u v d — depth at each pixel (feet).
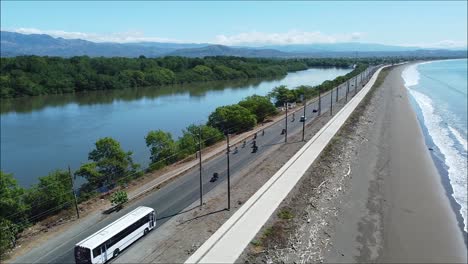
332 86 532.73
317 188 169.99
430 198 168.25
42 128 330.75
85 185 169.27
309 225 137.39
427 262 120.67
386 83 605.31
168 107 437.58
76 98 523.29
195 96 536.83
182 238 126.00
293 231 131.54
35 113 407.23
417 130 296.10
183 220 139.03
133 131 317.01
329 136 260.21
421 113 378.12
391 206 158.81
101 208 151.23
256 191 163.53
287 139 255.09
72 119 369.50
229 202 146.82
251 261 113.09
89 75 604.90
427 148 249.96
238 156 217.36
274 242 123.85
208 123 277.64
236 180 177.78
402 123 317.42
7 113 407.85
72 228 135.03
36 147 272.51
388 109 376.07
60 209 147.43
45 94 545.03
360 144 247.29
